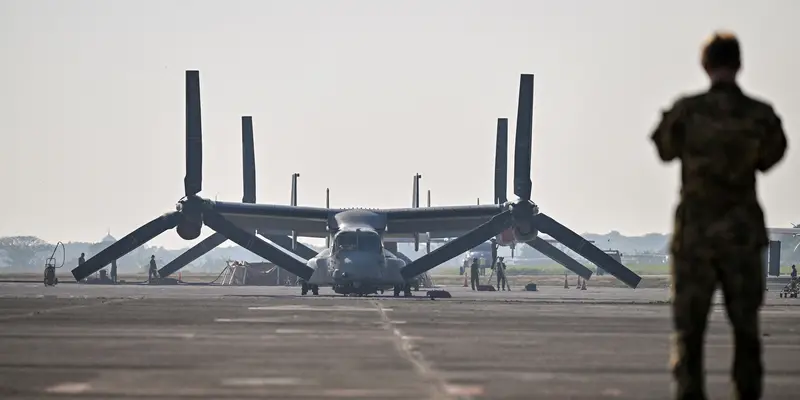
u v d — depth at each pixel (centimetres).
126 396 3688
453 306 10712
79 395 3712
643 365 4712
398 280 16200
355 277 15725
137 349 5338
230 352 5209
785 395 3788
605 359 4978
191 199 16625
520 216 16625
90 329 6669
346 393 3781
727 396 3753
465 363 4766
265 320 7712
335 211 17900
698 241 3103
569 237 17075
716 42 3192
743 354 3120
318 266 16312
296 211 17812
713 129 3100
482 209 17675
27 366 4569
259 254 16688
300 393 3772
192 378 4181
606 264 17150
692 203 3131
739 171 3097
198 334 6319
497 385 4012
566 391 3853
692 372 3134
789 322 8156
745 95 3180
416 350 5381
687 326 3134
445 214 17775
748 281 3097
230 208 17425
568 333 6638
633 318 8456
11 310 8875
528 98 16512
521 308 10338
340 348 5462
